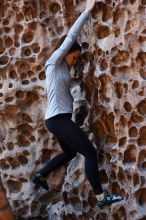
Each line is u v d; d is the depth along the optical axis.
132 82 3.92
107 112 4.11
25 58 4.43
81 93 4.27
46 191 4.68
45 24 4.35
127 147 4.01
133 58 3.88
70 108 3.80
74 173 4.33
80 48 3.88
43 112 4.55
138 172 3.98
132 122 3.97
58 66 3.73
